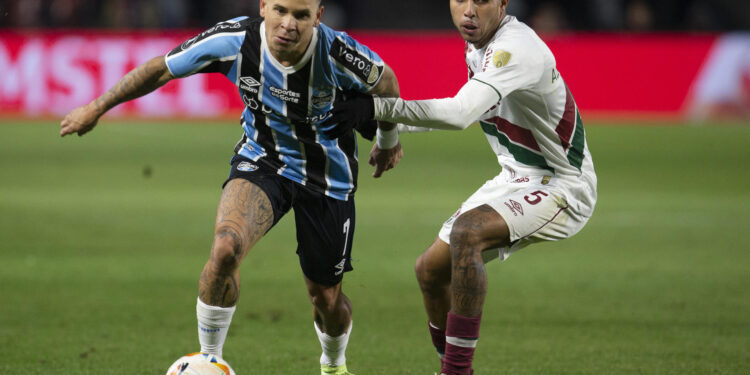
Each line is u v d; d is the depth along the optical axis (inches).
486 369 694.5
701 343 770.8
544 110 605.9
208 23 3267.7
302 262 634.8
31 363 690.8
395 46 2871.6
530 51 585.6
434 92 2856.8
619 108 2881.4
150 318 844.6
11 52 2859.3
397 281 1019.9
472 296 566.3
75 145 2358.5
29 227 1314.0
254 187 589.6
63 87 2844.5
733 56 2812.5
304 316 864.3
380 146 652.1
